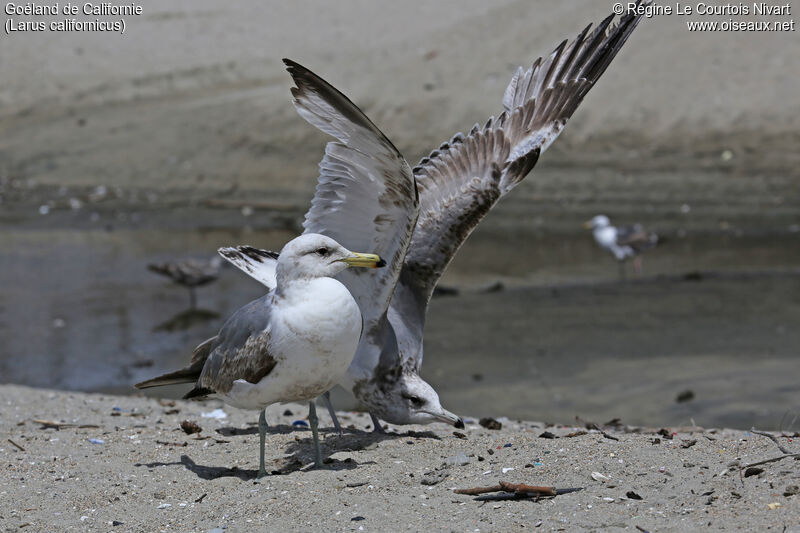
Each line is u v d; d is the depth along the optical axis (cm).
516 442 779
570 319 1647
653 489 629
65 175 3164
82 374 1421
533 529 580
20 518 662
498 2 4188
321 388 695
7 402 1039
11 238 2516
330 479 700
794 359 1338
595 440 762
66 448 830
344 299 668
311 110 648
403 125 3128
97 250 2377
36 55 4075
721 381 1254
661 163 2798
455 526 593
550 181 2786
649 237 1981
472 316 1702
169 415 985
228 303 1878
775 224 2327
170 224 2659
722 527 552
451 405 1220
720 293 1777
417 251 836
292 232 2556
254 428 911
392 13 4228
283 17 4366
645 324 1587
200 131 3375
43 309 1833
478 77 3359
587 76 883
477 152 870
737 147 2822
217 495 689
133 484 723
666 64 3259
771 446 704
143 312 1806
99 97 3747
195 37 4228
